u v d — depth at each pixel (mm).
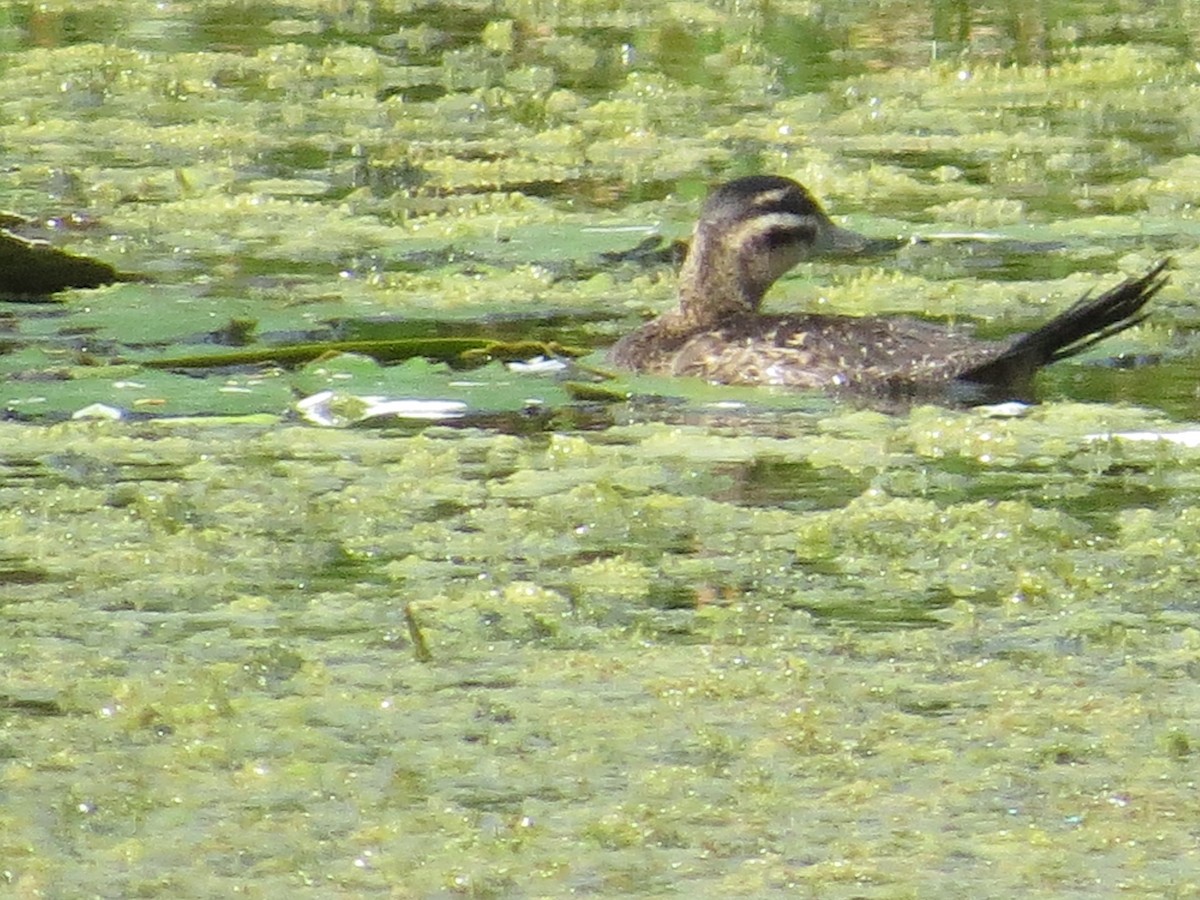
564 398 15406
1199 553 12430
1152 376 15766
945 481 13641
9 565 12273
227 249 18859
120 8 28719
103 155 22016
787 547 12617
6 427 14508
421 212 20094
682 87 24859
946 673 11000
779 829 9516
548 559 12422
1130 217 19703
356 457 14062
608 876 9141
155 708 10578
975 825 9531
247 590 12000
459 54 26359
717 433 14633
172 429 14531
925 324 16250
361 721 10492
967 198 20453
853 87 24750
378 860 9266
